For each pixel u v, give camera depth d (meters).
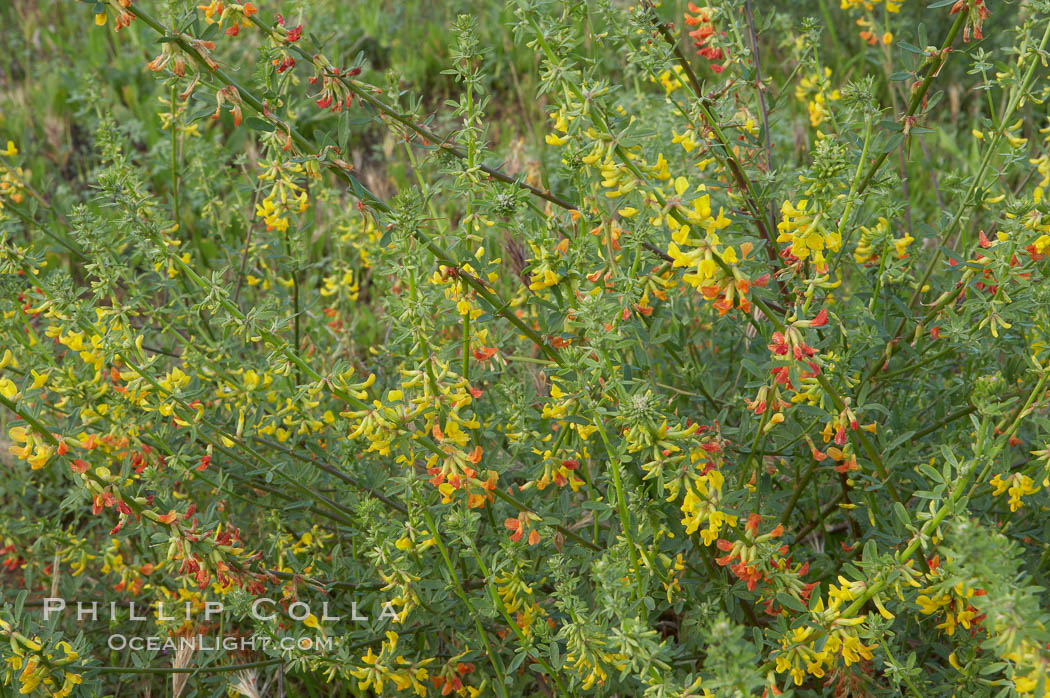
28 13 7.12
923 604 2.19
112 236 2.96
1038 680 1.63
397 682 2.48
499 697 2.52
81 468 2.28
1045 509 2.52
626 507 2.12
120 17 2.11
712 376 2.91
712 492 2.05
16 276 2.65
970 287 2.35
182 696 2.97
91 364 2.66
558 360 2.43
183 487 3.19
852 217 2.60
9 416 3.35
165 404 2.46
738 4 2.63
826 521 2.91
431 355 2.26
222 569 2.39
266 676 3.08
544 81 2.17
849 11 5.48
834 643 2.00
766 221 2.59
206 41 2.17
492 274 2.41
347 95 2.29
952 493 1.88
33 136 5.76
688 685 1.91
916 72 2.37
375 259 3.60
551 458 2.35
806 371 1.91
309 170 2.35
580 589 2.65
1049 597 2.55
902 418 2.79
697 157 2.86
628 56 2.67
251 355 3.14
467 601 2.33
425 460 2.70
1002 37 5.11
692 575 2.64
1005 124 2.62
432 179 5.04
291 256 3.06
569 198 2.69
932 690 2.35
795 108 5.26
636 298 2.24
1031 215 2.16
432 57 6.42
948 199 4.35
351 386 2.37
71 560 2.95
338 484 3.03
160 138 5.41
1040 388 2.09
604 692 2.48
